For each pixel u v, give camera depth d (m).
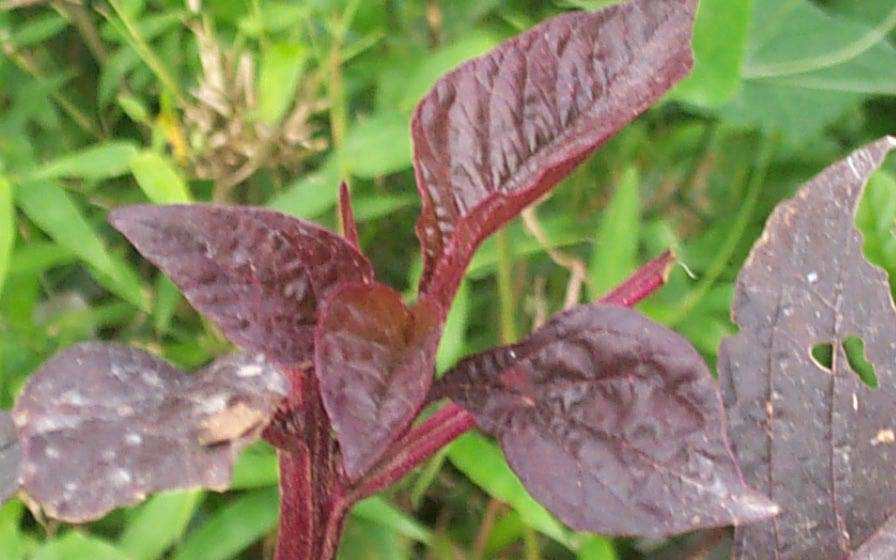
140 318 0.53
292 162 0.51
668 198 0.59
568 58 0.31
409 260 0.56
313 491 0.31
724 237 0.56
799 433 0.34
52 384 0.28
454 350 0.46
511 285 0.53
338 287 0.28
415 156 0.31
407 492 0.48
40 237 0.55
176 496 0.42
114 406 0.28
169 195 0.47
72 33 0.63
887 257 0.39
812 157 0.60
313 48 0.54
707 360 0.51
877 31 0.58
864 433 0.34
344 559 0.43
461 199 0.31
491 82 0.31
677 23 0.30
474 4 0.57
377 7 0.56
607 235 0.49
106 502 0.25
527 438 0.28
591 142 0.29
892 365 0.34
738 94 0.60
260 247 0.29
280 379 0.28
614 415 0.28
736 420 0.34
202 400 0.27
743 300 0.35
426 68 0.51
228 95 0.48
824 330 0.34
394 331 0.27
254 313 0.29
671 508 0.27
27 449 0.26
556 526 0.42
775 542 0.34
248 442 0.27
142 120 0.52
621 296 0.33
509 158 0.31
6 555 0.41
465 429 0.31
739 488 0.26
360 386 0.26
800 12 0.61
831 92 0.60
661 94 0.30
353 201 0.51
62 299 0.54
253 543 0.48
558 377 0.29
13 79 0.59
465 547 0.49
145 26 0.55
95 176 0.50
